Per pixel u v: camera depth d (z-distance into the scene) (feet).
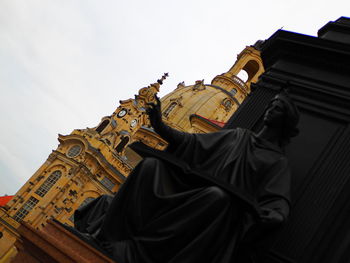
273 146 15.03
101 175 181.68
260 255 13.78
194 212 12.39
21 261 12.90
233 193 12.73
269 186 13.70
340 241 14.67
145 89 209.97
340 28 21.04
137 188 13.47
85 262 11.94
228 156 14.64
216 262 12.34
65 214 170.91
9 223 160.76
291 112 15.55
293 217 15.58
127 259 12.46
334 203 15.53
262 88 20.10
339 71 19.13
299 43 20.20
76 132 183.11
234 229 12.91
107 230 13.46
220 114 230.89
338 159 16.53
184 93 236.22
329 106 18.24
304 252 14.74
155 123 14.66
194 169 13.51
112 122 193.57
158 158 13.97
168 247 12.41
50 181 172.24
